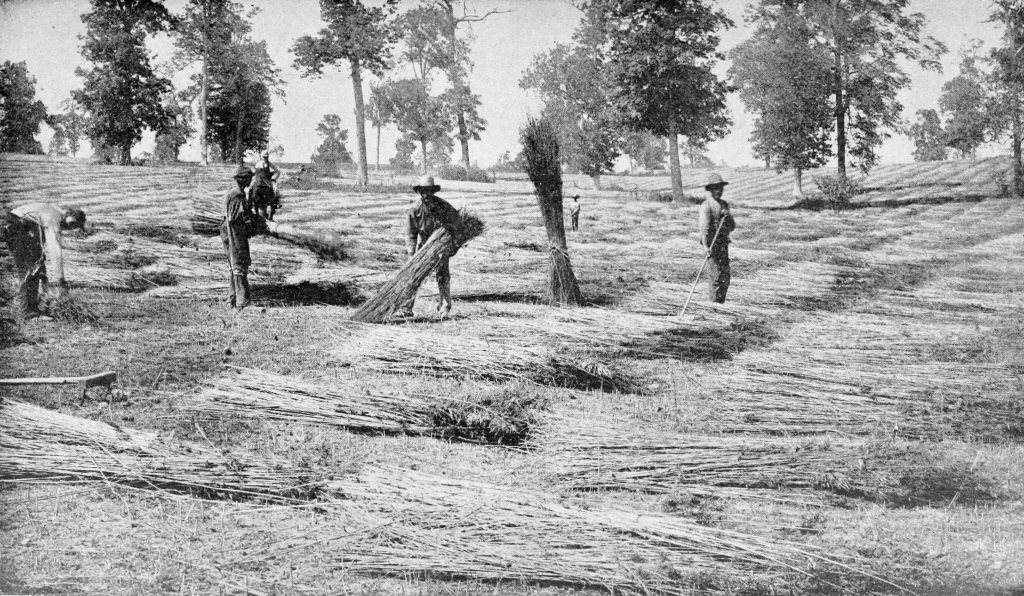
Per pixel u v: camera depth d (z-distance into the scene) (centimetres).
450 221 1034
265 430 627
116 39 4097
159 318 990
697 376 794
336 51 4081
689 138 4431
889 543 457
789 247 2233
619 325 934
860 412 680
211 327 959
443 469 559
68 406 655
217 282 1223
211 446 571
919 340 940
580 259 1783
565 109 4856
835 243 2388
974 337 955
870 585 414
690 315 1044
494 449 605
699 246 2069
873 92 4100
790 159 4353
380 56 4216
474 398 662
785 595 402
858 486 525
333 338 895
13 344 830
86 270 1180
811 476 530
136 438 565
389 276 1260
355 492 500
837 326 1037
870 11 3938
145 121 4359
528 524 455
